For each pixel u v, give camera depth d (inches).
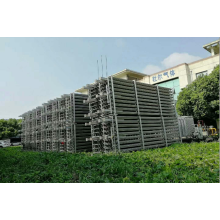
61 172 219.9
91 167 241.3
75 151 442.3
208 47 1069.1
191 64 1059.9
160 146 425.4
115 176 193.8
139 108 403.9
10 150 682.2
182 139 525.0
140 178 177.5
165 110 471.8
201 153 286.2
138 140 379.2
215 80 693.3
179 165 207.0
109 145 358.3
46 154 408.5
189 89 812.0
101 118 362.3
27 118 735.7
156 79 1162.0
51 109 565.6
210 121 808.3
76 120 465.7
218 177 171.8
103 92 370.9
